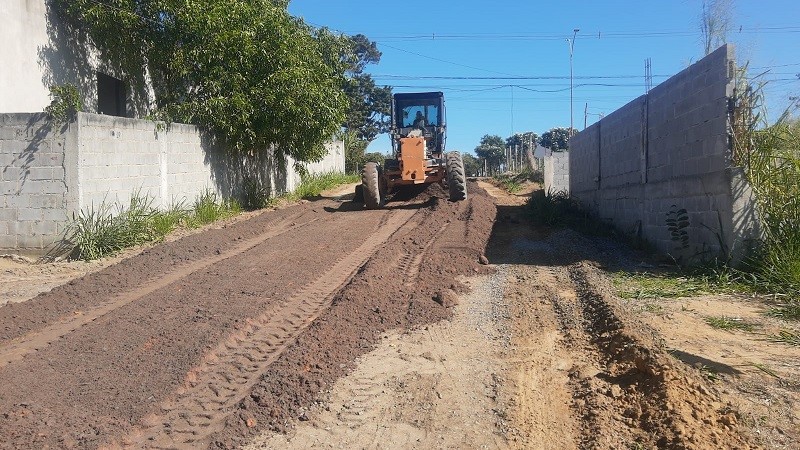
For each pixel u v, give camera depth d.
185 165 14.14
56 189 10.24
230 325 6.20
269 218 14.83
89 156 10.55
